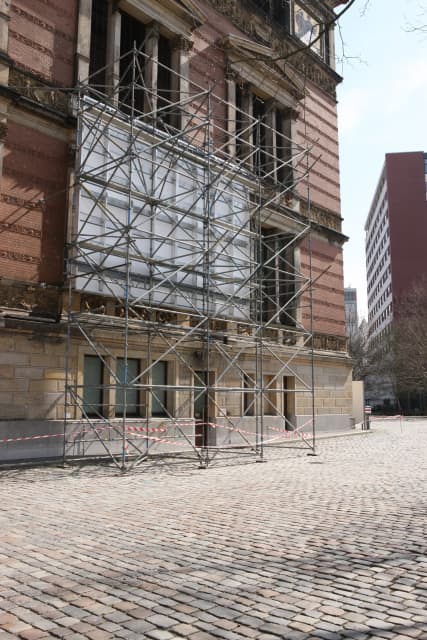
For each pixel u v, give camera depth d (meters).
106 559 6.33
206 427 19.80
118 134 16.62
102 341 16.36
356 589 5.35
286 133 25.53
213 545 6.91
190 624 4.53
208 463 15.06
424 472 13.63
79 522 8.15
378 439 24.41
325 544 6.95
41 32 16.06
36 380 14.83
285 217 23.69
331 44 29.38
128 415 17.34
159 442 17.59
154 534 7.45
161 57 20.17
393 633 4.36
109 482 11.93
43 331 14.98
